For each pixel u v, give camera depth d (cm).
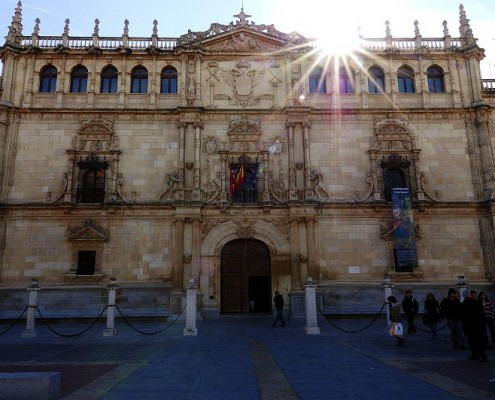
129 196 3434
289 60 3722
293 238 3347
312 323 2402
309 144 3566
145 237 3347
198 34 3769
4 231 3297
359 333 2419
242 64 3719
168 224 3375
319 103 3672
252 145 3569
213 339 2191
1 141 3431
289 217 3388
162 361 1532
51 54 3669
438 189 3516
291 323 2950
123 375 1279
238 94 3669
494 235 3366
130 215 3375
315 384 1136
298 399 980
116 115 3581
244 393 1045
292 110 3569
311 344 1977
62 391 1080
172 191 3450
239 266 3403
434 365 1418
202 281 3284
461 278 2620
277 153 3553
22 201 3378
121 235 3341
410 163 3553
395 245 3366
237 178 3491
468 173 3553
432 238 3400
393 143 3600
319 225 3409
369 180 3506
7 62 3609
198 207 3353
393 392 1042
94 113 3566
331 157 3553
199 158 3484
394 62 3784
